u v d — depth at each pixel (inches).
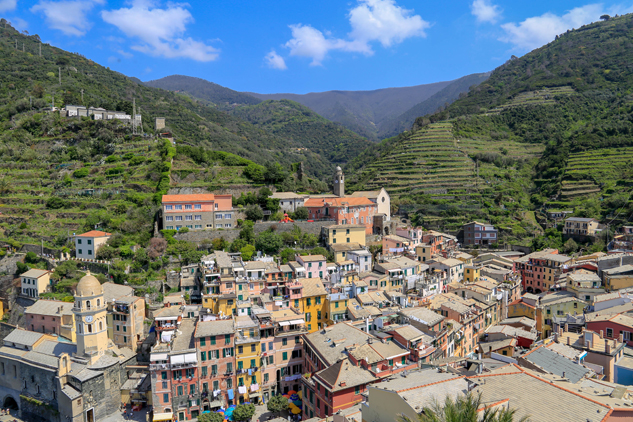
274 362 4104.3
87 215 6914.4
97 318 4104.3
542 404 1947.6
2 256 6033.5
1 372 4345.5
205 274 4936.0
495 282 5723.4
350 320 4318.4
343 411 2659.9
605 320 3408.0
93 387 3860.7
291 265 5531.5
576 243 7726.4
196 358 3764.8
